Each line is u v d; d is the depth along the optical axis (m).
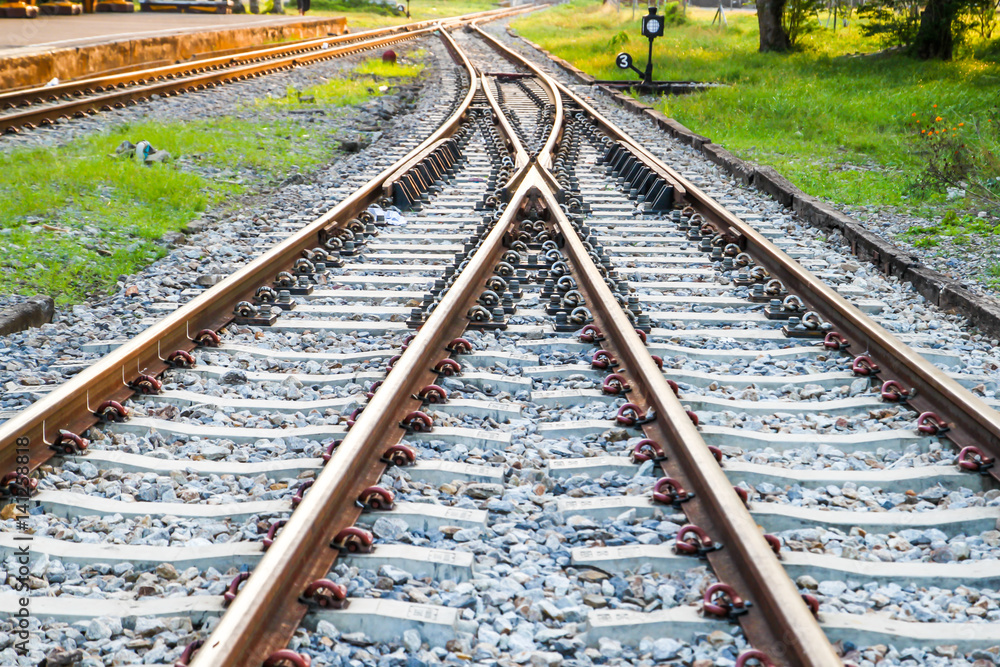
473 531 3.55
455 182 11.20
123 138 12.29
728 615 2.94
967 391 4.36
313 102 17.75
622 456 4.14
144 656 2.89
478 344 5.56
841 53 29.23
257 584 2.79
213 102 16.80
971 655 2.89
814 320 5.93
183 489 3.90
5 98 14.55
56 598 3.11
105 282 7.14
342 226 8.39
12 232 7.88
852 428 4.59
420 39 39.88
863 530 3.63
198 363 5.29
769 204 10.10
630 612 3.01
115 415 4.48
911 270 7.25
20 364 5.33
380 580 3.18
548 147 12.15
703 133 15.47
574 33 43.53
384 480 3.85
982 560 3.40
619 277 6.88
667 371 5.19
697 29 40.78
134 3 42.88
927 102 17.12
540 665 2.82
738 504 3.27
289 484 3.94
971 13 25.41
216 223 9.13
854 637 2.95
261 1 54.34
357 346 5.67
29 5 34.47
